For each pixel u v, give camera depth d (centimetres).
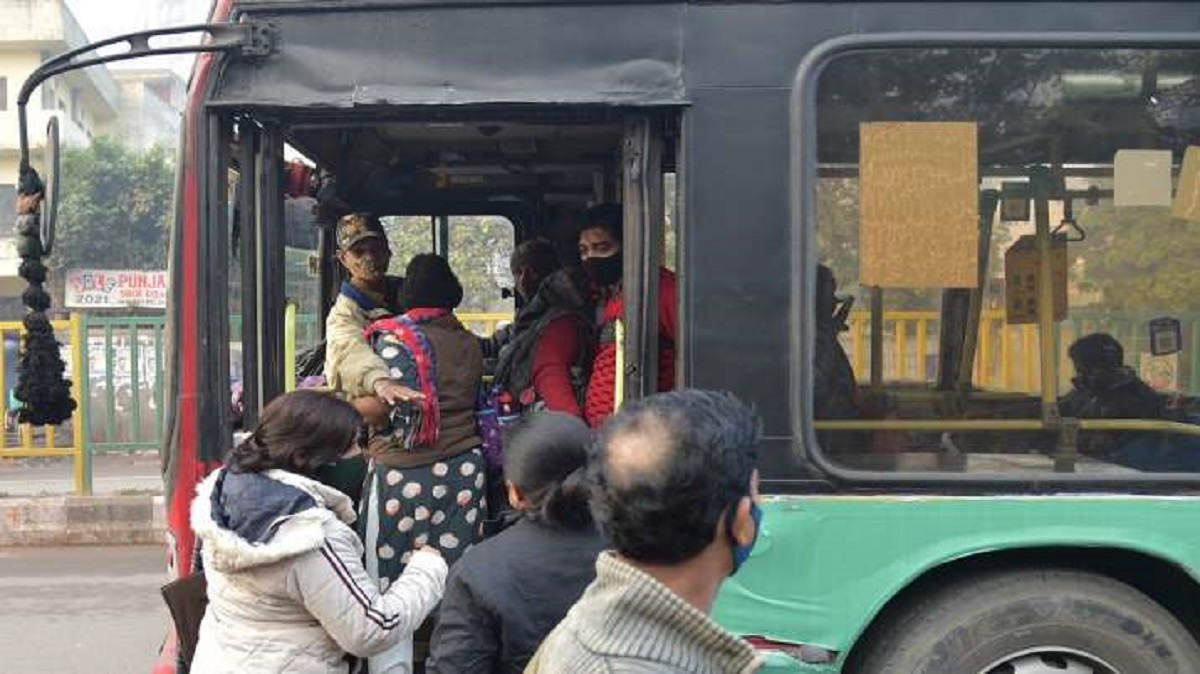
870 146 302
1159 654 300
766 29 304
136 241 2269
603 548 232
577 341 351
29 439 979
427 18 306
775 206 303
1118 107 302
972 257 301
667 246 327
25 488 959
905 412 301
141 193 2259
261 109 309
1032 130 302
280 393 332
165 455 320
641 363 307
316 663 245
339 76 306
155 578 719
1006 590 303
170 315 313
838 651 297
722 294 303
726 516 147
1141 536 297
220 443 312
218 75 307
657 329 310
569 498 229
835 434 301
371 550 320
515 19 306
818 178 302
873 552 298
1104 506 297
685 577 147
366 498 322
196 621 290
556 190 501
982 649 302
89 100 2795
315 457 252
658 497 142
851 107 303
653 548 145
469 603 232
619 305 338
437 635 238
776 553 298
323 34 307
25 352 318
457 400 331
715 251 303
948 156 302
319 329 470
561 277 356
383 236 364
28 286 317
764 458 300
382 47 307
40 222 316
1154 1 301
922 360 302
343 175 450
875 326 301
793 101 302
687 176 303
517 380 347
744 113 304
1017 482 300
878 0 302
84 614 632
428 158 446
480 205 506
